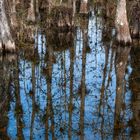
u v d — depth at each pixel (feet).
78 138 38.04
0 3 70.59
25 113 43.96
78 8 126.62
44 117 43.04
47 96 49.26
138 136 38.47
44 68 62.49
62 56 70.59
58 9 98.53
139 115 43.37
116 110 44.57
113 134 38.91
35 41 82.48
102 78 56.65
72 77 57.16
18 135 38.58
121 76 57.52
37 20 102.32
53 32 92.94
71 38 87.40
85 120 42.09
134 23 82.74
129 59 67.56
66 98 48.52
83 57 69.56
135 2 84.38
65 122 41.52
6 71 60.85
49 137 38.22
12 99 48.49
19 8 104.32
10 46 70.38
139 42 80.74
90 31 95.14
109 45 79.25
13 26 83.30
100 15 120.88
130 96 48.83
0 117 42.91
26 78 57.16
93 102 47.11
